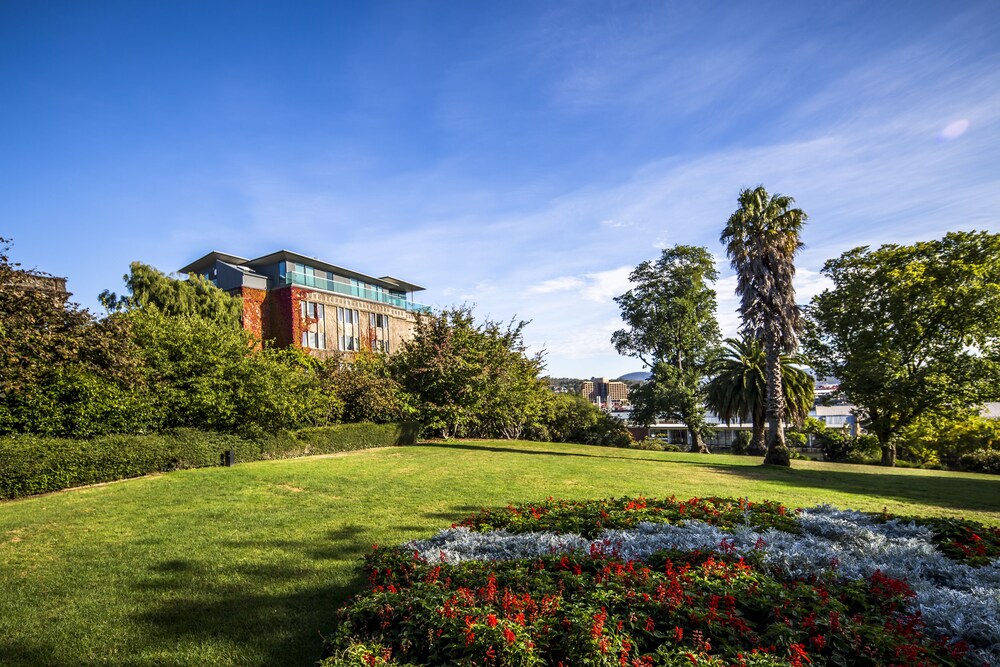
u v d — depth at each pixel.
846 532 5.92
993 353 29.81
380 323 49.31
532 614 3.46
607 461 20.09
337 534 8.05
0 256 12.45
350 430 21.55
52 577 6.22
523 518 6.81
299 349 26.56
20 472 10.73
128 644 4.63
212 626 4.96
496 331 30.42
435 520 9.02
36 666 4.28
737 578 4.10
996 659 3.17
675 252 42.91
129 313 16.92
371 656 3.12
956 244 30.17
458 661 3.00
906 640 3.26
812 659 3.11
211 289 30.84
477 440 29.38
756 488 14.09
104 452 12.45
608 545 5.44
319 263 44.06
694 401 41.12
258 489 11.80
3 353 11.52
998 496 14.14
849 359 32.62
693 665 2.85
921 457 35.75
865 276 32.50
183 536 7.95
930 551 5.28
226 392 16.41
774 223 22.94
